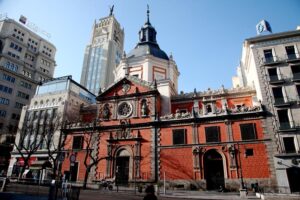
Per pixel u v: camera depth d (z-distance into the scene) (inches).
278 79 1487.5
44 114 2075.5
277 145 1312.7
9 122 2878.9
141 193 1175.6
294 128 1312.7
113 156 1632.6
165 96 1829.5
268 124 1381.6
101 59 4667.8
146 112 1686.8
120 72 2185.0
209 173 1417.3
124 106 1790.1
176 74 2279.8
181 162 1461.6
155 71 2070.6
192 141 1493.6
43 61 3688.5
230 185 1312.7
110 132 1722.4
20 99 3093.0
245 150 1365.7
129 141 1633.9
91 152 1695.4
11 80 3048.7
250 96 1690.5
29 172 1648.6
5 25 3383.4
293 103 1386.6
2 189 851.4
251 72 1827.0
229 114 1470.2
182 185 1400.1
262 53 1605.6
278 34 1598.2
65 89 2176.4
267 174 1274.6
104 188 1405.0
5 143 2432.3
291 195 954.7
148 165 1519.4
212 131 1481.3
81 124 1841.8
